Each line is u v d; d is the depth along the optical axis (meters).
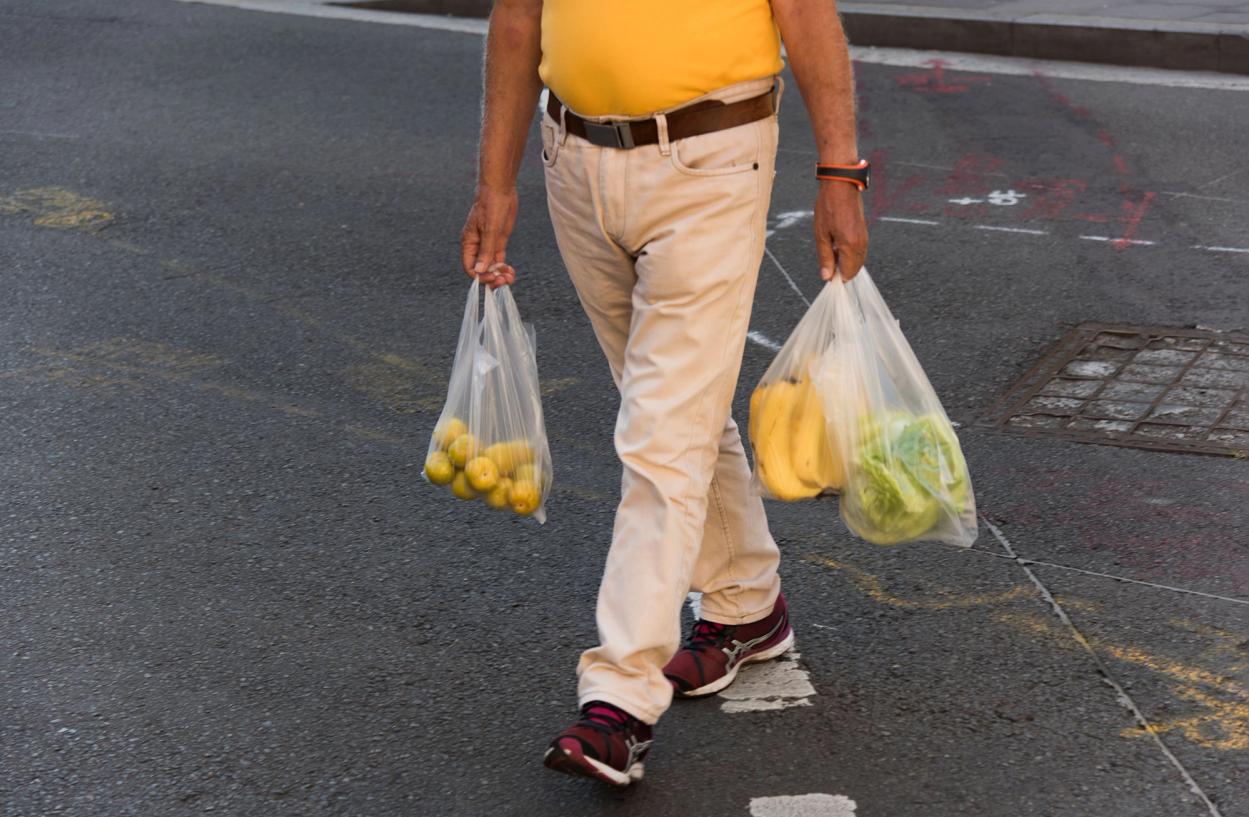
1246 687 3.98
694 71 3.33
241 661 4.26
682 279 3.43
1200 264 7.31
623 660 3.45
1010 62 11.54
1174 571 4.60
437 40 12.77
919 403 3.70
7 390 6.25
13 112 10.69
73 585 4.71
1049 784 3.61
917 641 4.25
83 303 7.25
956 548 4.77
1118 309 6.79
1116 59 11.38
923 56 11.80
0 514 5.20
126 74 11.72
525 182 8.91
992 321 6.72
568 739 3.38
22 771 3.78
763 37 3.40
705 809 3.56
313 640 4.37
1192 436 5.52
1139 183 8.60
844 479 3.64
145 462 5.59
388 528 5.05
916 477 3.62
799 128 9.88
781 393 3.63
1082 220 8.02
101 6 14.08
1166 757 3.69
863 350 3.61
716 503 3.89
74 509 5.23
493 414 3.92
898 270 7.39
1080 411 5.79
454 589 4.64
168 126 10.31
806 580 4.61
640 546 3.48
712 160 3.39
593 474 5.43
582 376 6.32
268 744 3.87
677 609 3.50
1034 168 8.94
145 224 8.38
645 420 3.48
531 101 3.73
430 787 3.68
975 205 8.32
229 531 5.05
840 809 3.54
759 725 3.88
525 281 7.44
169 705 4.05
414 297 7.29
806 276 7.33
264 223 8.38
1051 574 4.60
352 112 10.62
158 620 4.49
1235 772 3.62
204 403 6.11
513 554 4.86
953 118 10.05
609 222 3.49
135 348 6.71
